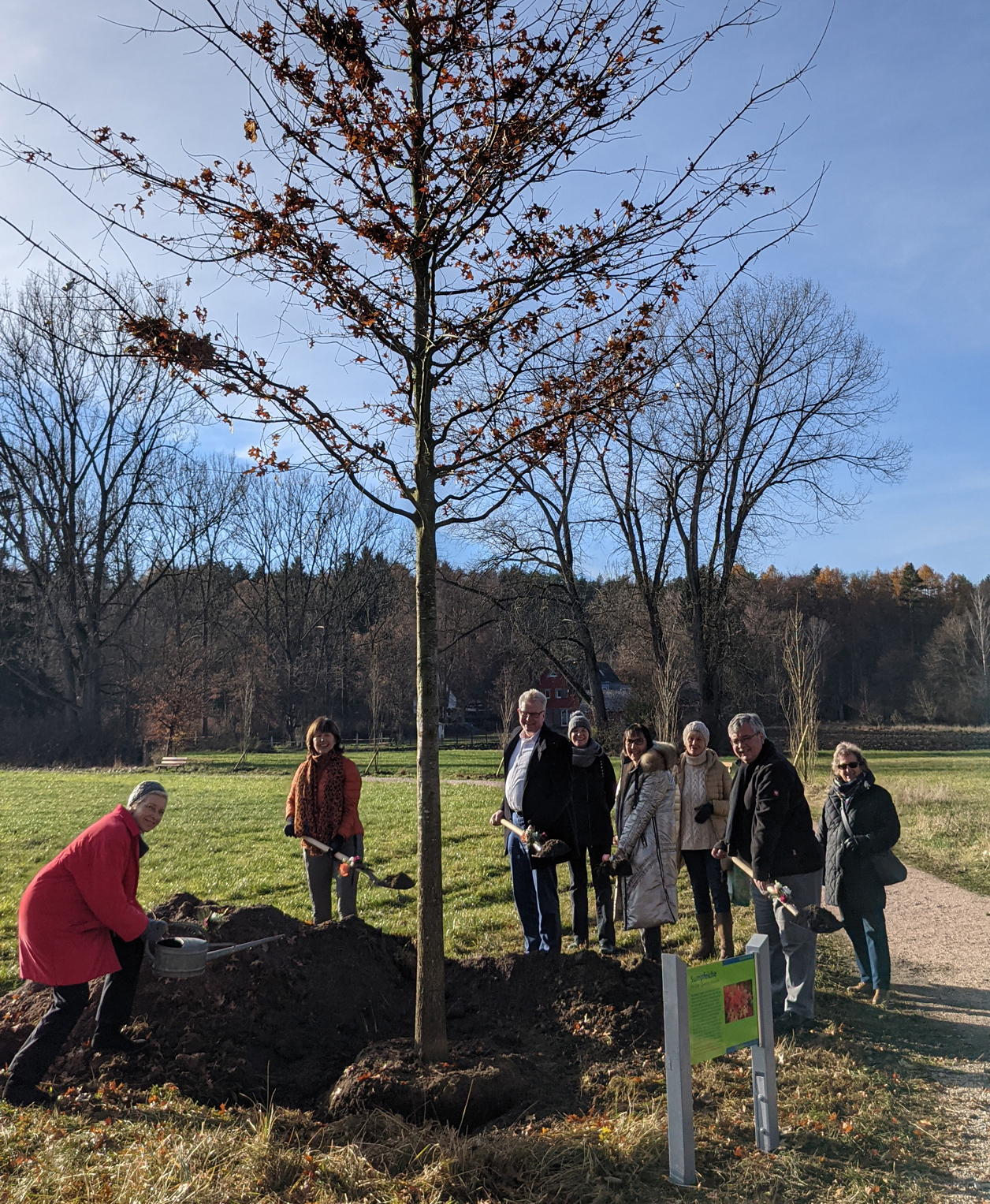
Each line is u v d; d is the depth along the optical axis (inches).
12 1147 148.2
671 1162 151.6
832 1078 193.2
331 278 189.8
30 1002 206.4
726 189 196.7
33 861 493.0
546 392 202.4
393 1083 176.1
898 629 3516.2
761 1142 162.2
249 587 2719.0
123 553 1736.0
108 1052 189.8
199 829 633.0
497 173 191.9
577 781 295.0
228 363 189.3
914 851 522.0
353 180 194.7
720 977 159.3
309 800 284.2
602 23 187.0
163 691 1723.7
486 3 189.0
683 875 470.6
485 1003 230.5
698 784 288.7
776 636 1744.6
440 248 200.7
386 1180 146.6
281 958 221.5
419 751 193.8
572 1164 153.5
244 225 189.0
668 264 201.6
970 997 256.8
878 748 1726.1
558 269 197.0
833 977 282.5
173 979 208.1
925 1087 191.5
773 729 1800.0
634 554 1277.1
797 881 230.2
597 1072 193.6
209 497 2098.9
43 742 1633.9
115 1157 147.5
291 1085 193.8
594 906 372.2
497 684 2188.7
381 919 355.6
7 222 169.6
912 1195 147.4
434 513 201.3
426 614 196.2
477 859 488.4
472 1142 156.5
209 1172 142.0
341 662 2534.5
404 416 224.1
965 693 2901.1
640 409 217.9
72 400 1574.8
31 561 1628.9
